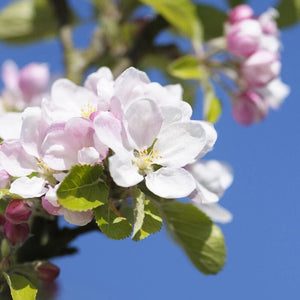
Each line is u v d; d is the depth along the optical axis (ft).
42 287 2.59
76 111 2.43
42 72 3.28
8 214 2.39
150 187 2.35
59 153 2.34
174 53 3.18
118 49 3.21
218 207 2.55
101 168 2.32
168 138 2.38
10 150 2.39
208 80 3.00
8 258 2.44
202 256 2.53
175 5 3.01
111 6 3.29
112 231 2.33
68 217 2.35
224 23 3.18
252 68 2.97
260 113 3.01
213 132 2.40
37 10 3.40
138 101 2.35
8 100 3.29
